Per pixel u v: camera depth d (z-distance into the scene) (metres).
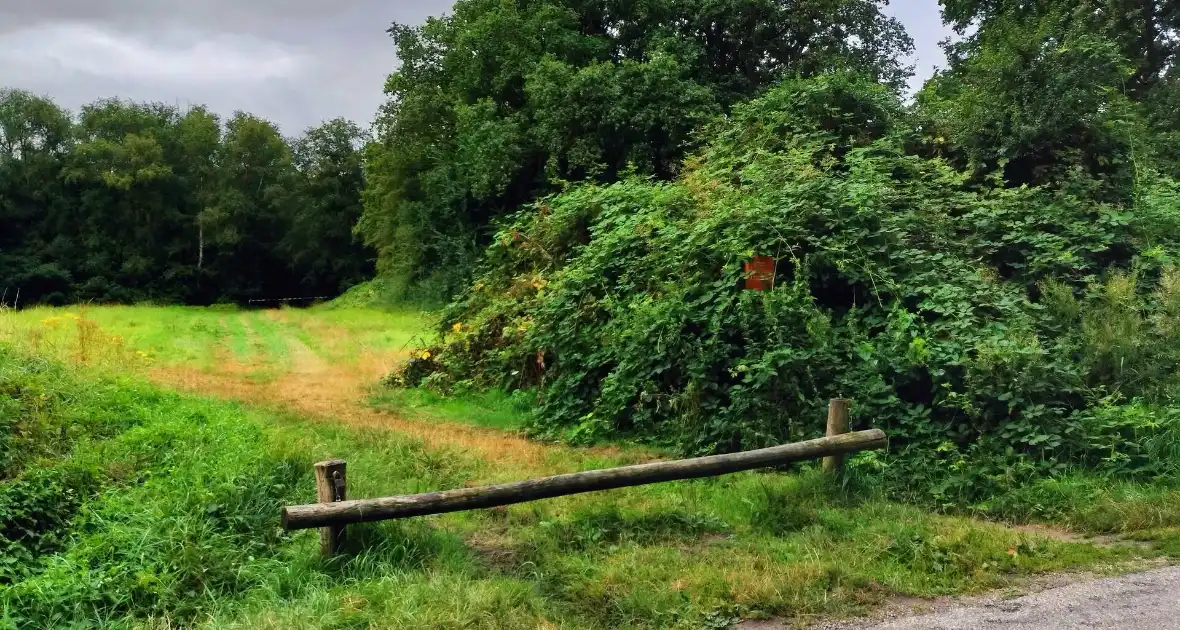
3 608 4.25
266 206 53.53
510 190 27.27
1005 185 11.05
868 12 27.91
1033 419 6.97
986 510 6.26
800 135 12.04
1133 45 22.08
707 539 5.69
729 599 4.56
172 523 5.13
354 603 4.32
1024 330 7.85
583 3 29.11
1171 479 6.49
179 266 50.81
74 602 4.32
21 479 5.84
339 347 17.34
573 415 9.61
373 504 4.91
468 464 7.47
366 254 55.78
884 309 8.32
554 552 5.34
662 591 4.63
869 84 13.70
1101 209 9.88
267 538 5.25
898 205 10.20
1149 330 8.16
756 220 9.05
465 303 13.23
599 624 4.33
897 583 4.77
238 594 4.55
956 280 8.63
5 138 49.56
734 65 28.94
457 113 28.94
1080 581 4.80
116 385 9.08
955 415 7.34
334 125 55.31
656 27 28.14
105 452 6.59
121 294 48.09
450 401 11.36
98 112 52.16
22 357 9.27
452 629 4.06
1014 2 20.98
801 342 8.05
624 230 11.03
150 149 49.62
